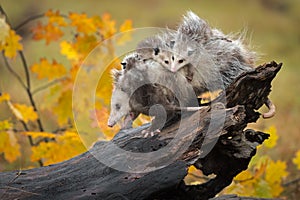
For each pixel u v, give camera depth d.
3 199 5.66
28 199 5.64
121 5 20.41
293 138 10.73
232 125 5.61
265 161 8.85
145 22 19.61
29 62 15.31
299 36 19.42
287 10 21.34
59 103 9.30
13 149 8.71
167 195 5.75
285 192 9.49
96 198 5.58
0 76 14.07
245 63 6.62
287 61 17.38
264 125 10.50
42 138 9.91
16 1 19.34
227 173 6.05
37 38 9.53
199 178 8.63
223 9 20.72
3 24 8.84
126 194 5.57
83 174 5.85
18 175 5.97
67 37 15.61
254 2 21.44
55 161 8.28
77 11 19.75
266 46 18.47
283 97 13.10
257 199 6.45
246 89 5.84
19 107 9.05
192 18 6.41
